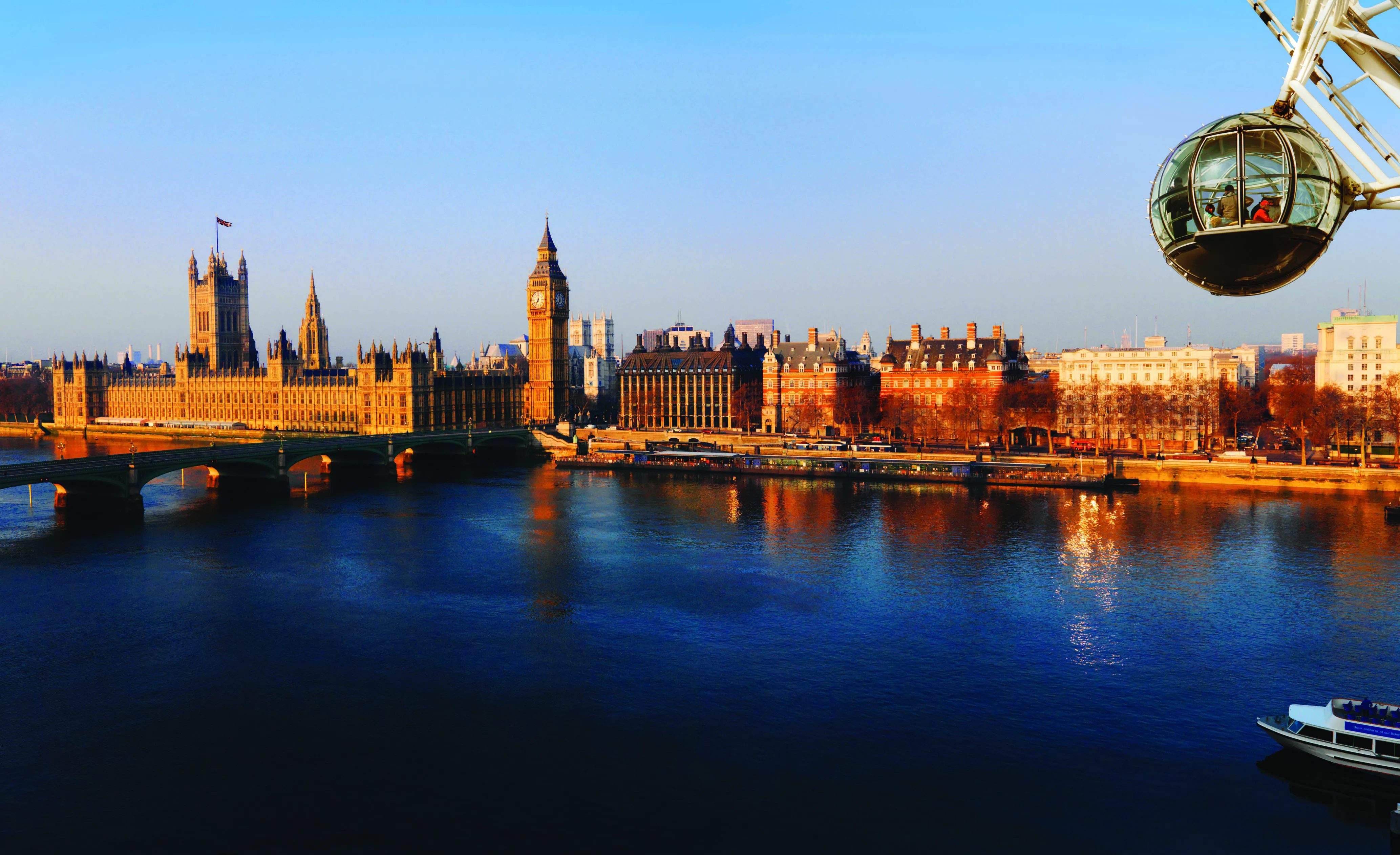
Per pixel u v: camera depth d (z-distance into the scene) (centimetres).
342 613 11625
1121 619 11250
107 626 11100
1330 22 2642
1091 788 7388
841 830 6844
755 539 15925
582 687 9338
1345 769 7488
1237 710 8731
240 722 8531
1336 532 15675
